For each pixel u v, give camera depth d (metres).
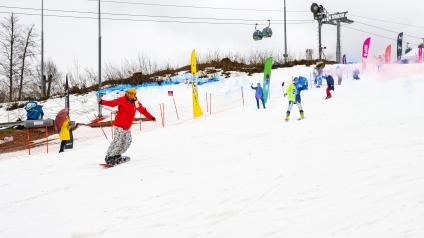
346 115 12.23
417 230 4.03
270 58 17.39
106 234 4.48
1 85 35.84
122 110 8.11
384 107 12.78
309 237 4.06
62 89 31.50
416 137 8.33
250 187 5.90
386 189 5.36
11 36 33.91
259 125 12.53
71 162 9.16
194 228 4.52
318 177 6.14
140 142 11.51
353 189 5.46
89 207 5.47
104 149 11.07
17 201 6.06
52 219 5.07
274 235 4.18
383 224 4.25
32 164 9.27
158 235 4.38
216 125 13.58
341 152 7.65
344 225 4.30
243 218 4.73
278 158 7.65
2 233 4.68
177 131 13.20
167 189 6.11
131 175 7.20
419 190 5.21
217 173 6.88
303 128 10.96
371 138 8.65
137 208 5.31
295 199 5.25
